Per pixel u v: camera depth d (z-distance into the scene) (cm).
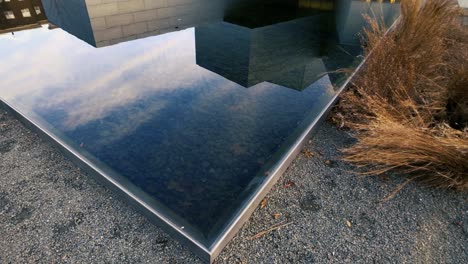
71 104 218
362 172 174
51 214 149
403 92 207
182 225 133
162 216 136
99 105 217
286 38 337
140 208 146
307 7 456
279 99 221
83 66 275
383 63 222
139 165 165
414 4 253
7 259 130
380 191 163
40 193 160
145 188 151
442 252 135
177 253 133
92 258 131
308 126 192
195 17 412
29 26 380
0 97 226
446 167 166
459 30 282
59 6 466
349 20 387
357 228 144
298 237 140
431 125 196
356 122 207
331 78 244
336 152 188
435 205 157
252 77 251
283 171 171
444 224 147
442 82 222
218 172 161
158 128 194
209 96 227
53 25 385
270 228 143
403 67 221
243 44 321
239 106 215
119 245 136
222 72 260
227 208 141
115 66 274
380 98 210
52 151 188
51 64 279
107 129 193
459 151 154
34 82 247
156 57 292
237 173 160
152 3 475
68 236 139
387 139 167
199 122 199
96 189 162
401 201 158
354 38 331
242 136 186
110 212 150
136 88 238
